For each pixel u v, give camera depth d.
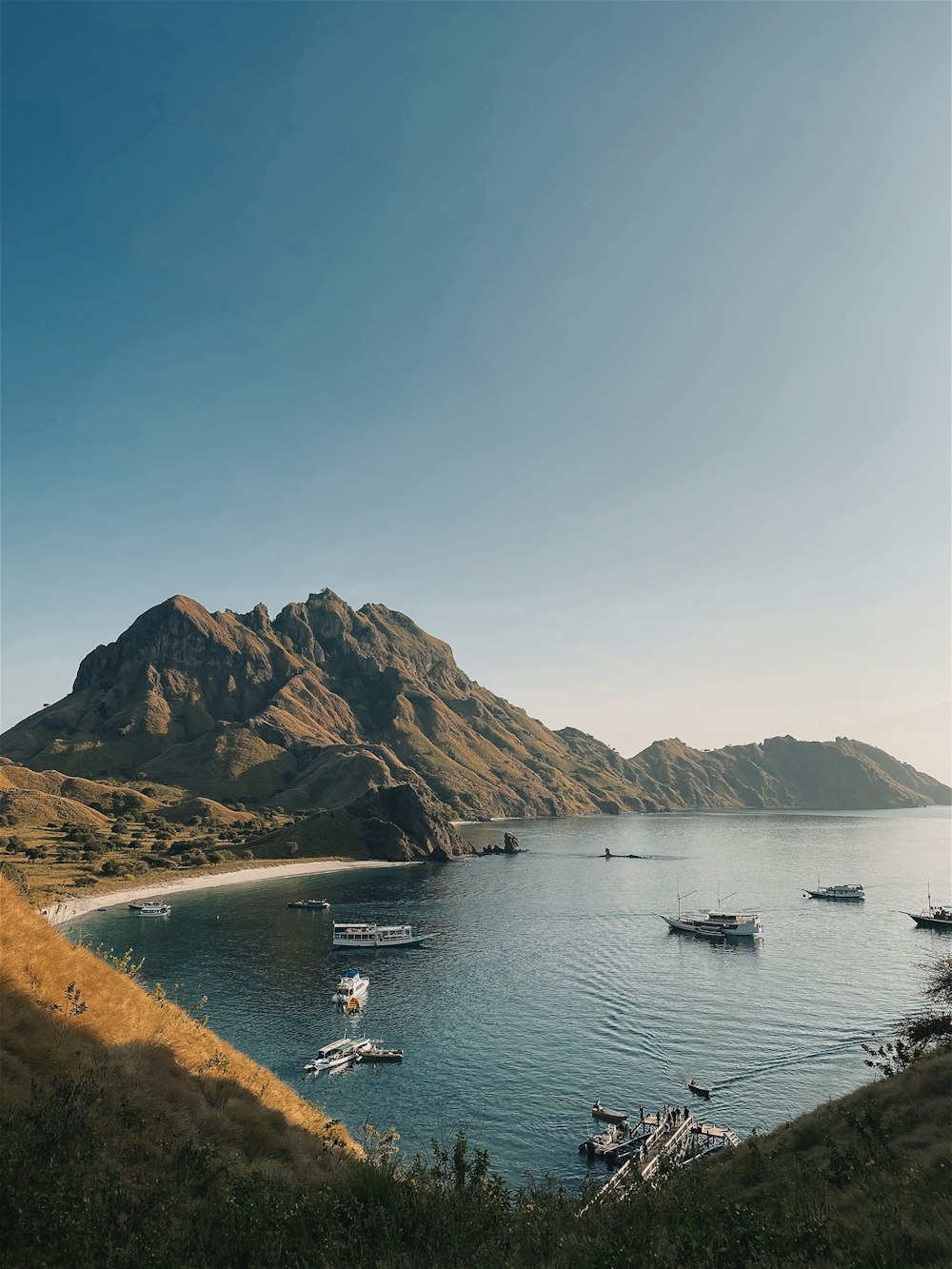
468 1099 52.88
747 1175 21.84
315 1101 52.38
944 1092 24.66
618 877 183.38
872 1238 12.02
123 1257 9.52
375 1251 11.43
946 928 115.56
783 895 151.25
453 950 102.50
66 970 19.72
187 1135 15.27
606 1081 55.72
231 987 83.31
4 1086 13.89
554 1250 12.10
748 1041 63.28
